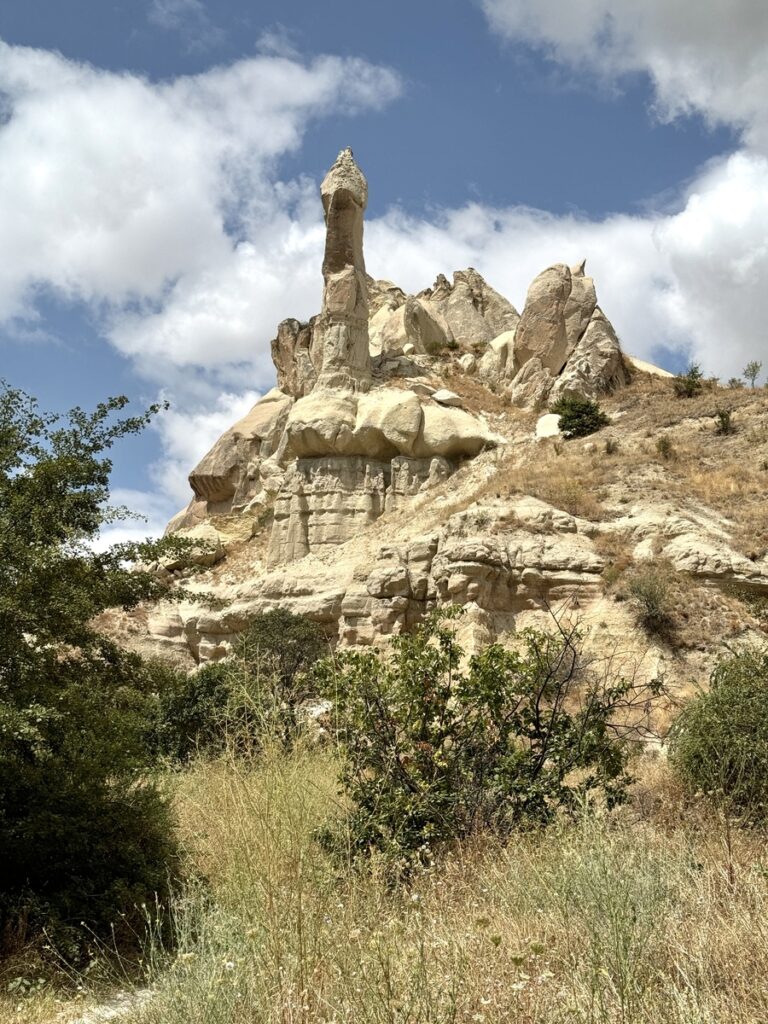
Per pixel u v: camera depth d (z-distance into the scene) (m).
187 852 11.64
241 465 66.00
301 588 42.28
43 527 12.41
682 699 23.83
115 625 46.50
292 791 8.92
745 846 9.69
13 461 13.16
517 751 12.84
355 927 6.80
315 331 60.94
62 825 11.16
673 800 12.68
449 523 36.78
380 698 12.75
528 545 34.16
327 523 46.94
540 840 10.13
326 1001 5.71
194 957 6.29
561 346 57.41
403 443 47.94
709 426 46.12
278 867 7.77
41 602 12.00
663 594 30.64
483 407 54.31
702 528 34.06
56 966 9.48
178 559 14.51
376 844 10.69
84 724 11.86
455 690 12.98
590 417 49.38
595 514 36.12
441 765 11.92
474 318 70.69
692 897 7.35
